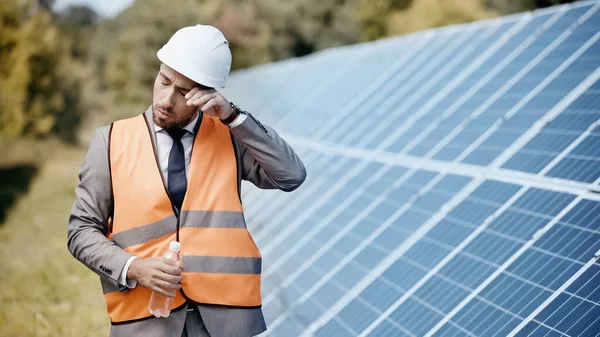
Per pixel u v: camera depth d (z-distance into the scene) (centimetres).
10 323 783
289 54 4506
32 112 3152
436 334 448
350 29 4378
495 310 430
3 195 2053
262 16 4459
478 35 870
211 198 359
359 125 911
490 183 548
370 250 597
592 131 508
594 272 393
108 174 355
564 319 385
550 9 761
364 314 520
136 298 351
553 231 446
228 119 350
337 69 1252
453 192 575
